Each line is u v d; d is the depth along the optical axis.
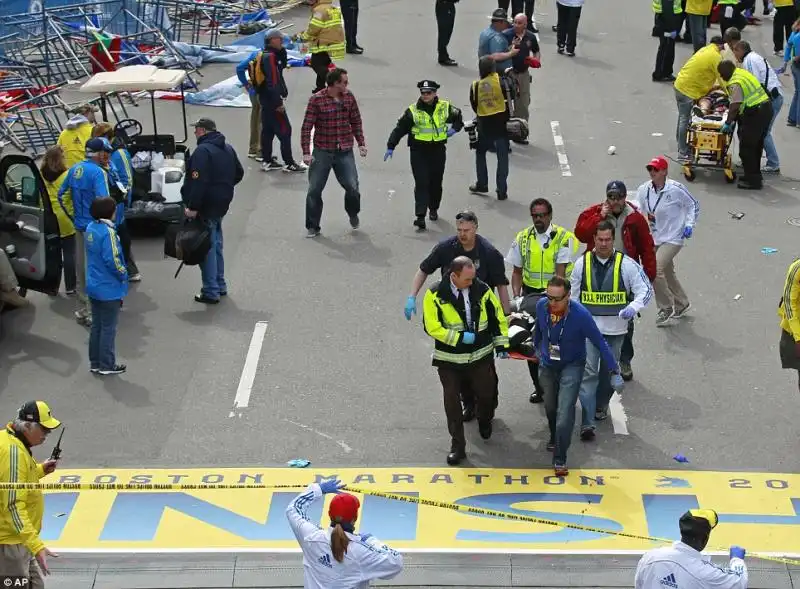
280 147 70.94
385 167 70.75
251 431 44.06
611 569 35.72
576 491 40.12
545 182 68.19
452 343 39.59
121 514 39.06
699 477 40.88
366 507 39.22
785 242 60.34
